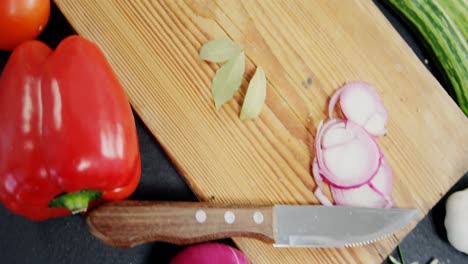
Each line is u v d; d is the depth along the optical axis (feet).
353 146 1.53
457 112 1.57
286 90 1.54
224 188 1.51
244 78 1.54
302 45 1.56
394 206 1.54
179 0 1.53
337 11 1.57
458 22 1.70
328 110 1.55
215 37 1.54
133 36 1.52
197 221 1.41
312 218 1.46
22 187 1.36
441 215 1.72
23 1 1.44
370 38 1.58
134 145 1.40
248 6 1.55
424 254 1.71
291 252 1.50
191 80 1.52
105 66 1.40
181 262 1.51
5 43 1.54
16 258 1.60
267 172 1.52
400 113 1.56
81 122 1.33
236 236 1.44
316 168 1.52
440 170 1.56
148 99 1.51
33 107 1.36
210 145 1.51
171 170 1.64
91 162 1.33
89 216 1.39
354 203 1.51
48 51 1.43
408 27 1.80
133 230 1.40
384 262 1.69
